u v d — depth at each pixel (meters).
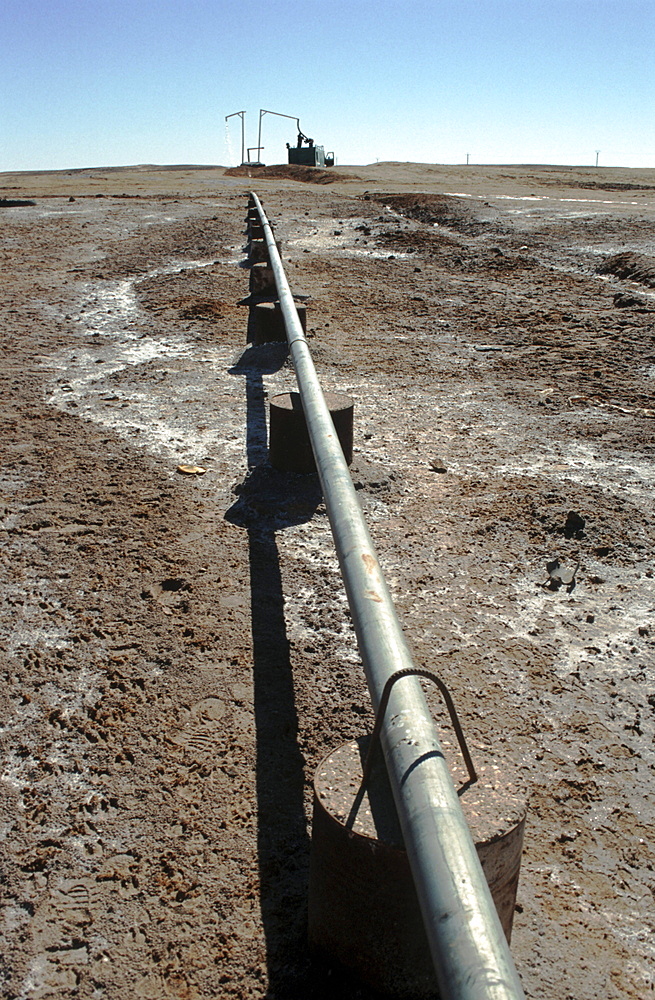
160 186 32.09
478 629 4.28
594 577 4.80
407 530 5.30
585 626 4.34
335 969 2.50
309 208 22.38
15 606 4.38
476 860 1.88
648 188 29.59
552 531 5.32
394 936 2.33
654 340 9.80
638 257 13.49
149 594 4.51
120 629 4.20
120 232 17.55
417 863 1.90
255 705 3.68
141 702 3.69
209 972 2.54
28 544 5.02
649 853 3.00
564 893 2.83
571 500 5.73
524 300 11.90
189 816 3.10
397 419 7.32
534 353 9.43
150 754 3.39
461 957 1.67
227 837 3.01
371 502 5.66
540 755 3.42
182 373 8.57
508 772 2.44
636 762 3.42
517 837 2.26
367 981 2.43
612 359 9.15
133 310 11.21
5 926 2.68
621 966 2.58
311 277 13.38
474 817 2.25
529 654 4.09
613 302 11.62
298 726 3.57
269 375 8.53
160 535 5.16
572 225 17.12
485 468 6.30
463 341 9.95
